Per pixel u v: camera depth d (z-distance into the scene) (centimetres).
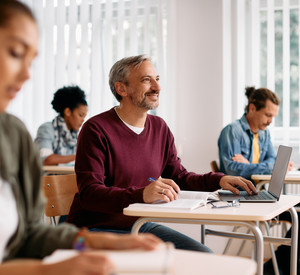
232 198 178
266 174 307
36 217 95
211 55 370
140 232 188
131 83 198
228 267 81
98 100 399
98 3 399
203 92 373
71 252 81
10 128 89
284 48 362
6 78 73
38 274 69
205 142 373
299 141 361
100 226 187
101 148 189
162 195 158
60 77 411
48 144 342
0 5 73
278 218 275
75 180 208
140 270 69
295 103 364
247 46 374
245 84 374
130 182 194
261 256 143
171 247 80
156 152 204
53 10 415
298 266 263
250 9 372
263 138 339
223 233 194
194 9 374
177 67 379
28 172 92
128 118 200
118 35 393
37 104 415
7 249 87
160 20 382
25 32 74
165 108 381
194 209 154
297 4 364
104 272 67
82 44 405
